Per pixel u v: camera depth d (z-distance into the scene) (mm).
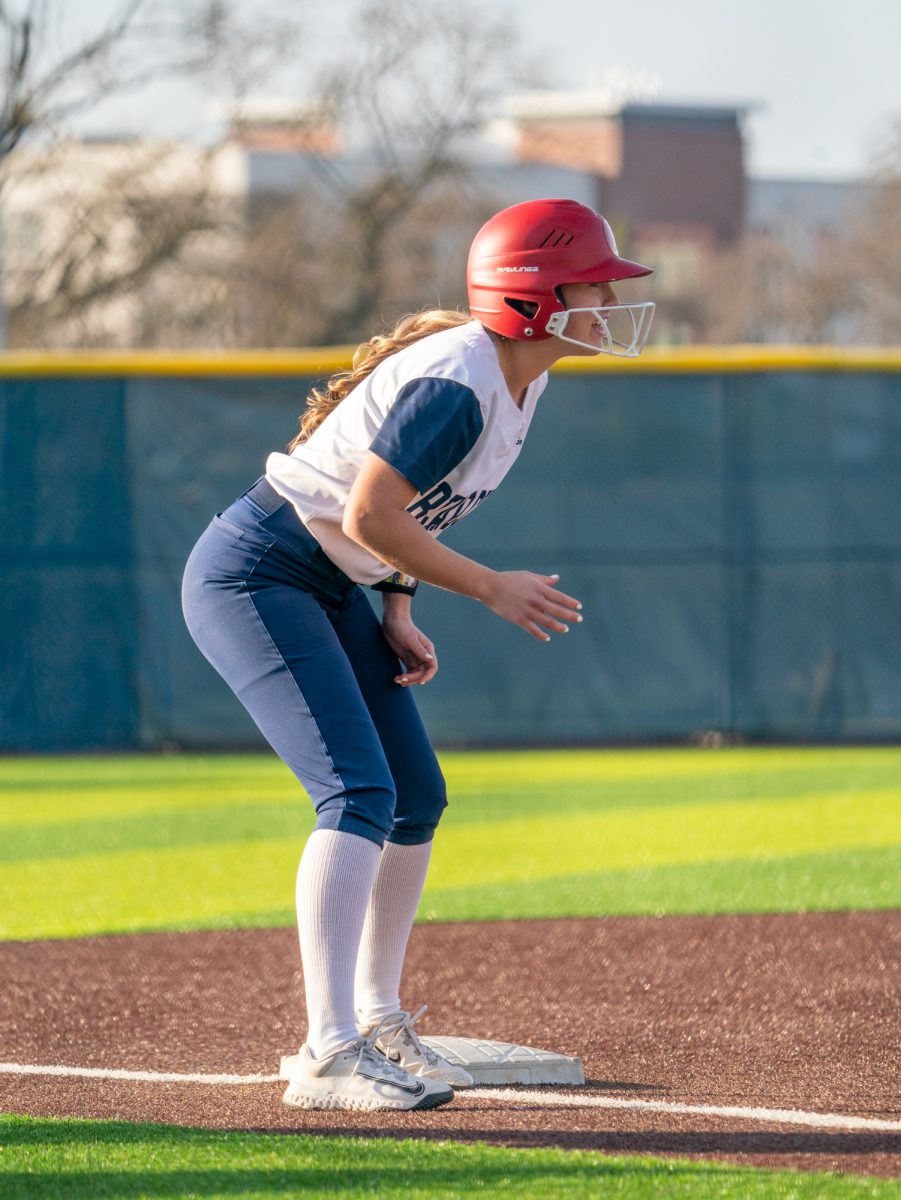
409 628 11789
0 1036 13406
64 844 25578
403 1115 10594
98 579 37375
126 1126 10242
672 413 37719
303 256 111812
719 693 37938
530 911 19000
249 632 10961
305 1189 8734
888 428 37594
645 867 22531
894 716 37781
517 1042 12945
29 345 96000
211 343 110125
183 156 100188
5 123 63188
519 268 10703
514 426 11023
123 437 37344
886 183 152125
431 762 11727
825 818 27312
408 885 11703
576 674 38000
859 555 37719
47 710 37438
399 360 10727
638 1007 14086
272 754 37438
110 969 16125
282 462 11016
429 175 114750
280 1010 14250
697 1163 9273
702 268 176875
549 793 30828
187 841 25781
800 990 14562
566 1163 9258
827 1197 8586
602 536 37906
